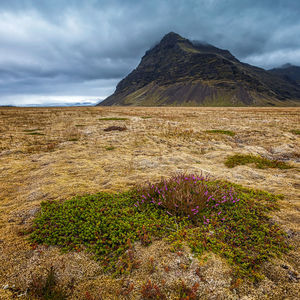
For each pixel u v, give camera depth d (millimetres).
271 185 6617
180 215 4812
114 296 2811
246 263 3250
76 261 3439
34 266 3303
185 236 3934
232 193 5586
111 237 3963
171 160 9570
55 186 6438
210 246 3639
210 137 15469
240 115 34750
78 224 4398
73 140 14109
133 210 4961
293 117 29109
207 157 10516
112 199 5520
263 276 3020
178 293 2791
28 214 4836
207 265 3225
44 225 4312
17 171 7895
